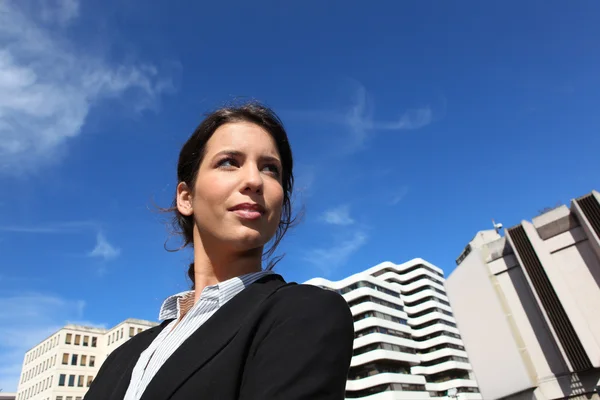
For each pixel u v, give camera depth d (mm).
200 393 664
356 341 56969
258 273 1035
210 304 965
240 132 1207
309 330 703
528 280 22594
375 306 59875
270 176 1171
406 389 53188
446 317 72625
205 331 780
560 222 23234
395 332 60344
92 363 57688
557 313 21250
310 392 604
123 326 56625
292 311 751
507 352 22531
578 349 20109
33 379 59188
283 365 645
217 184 1100
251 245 1064
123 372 1111
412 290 76875
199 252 1225
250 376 668
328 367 655
